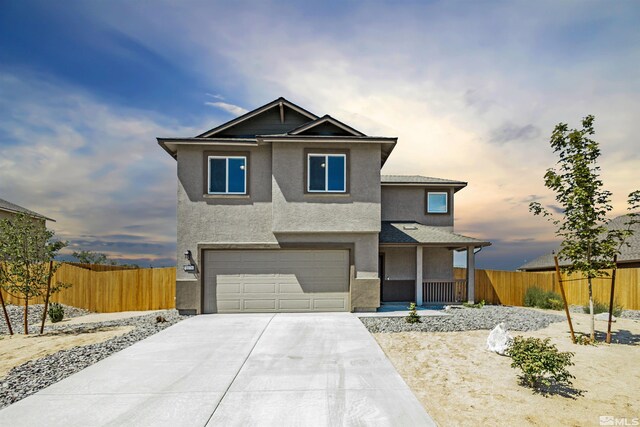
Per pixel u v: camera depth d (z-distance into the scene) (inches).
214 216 540.1
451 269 722.2
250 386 237.5
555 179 386.9
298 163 534.9
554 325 462.0
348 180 537.0
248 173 547.5
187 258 532.7
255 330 405.1
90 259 1234.6
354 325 430.3
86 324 512.7
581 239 376.8
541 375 242.1
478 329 423.2
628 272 668.1
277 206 529.3
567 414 205.2
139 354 312.7
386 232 680.4
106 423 187.5
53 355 320.8
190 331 401.7
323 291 539.2
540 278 756.6
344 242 540.4
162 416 195.2
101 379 251.9
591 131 368.5
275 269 538.9
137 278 678.5
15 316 602.9
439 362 296.8
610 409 211.9
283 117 614.2
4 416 196.4
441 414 203.3
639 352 330.6
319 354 310.0
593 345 355.3
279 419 191.2
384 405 208.4
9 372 275.3
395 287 698.8
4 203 1004.6
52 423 187.9
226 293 534.3
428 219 760.3
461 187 770.8
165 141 529.7
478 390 237.9
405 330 412.8
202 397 220.1
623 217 940.6
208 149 546.3
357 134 572.4
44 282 460.8
